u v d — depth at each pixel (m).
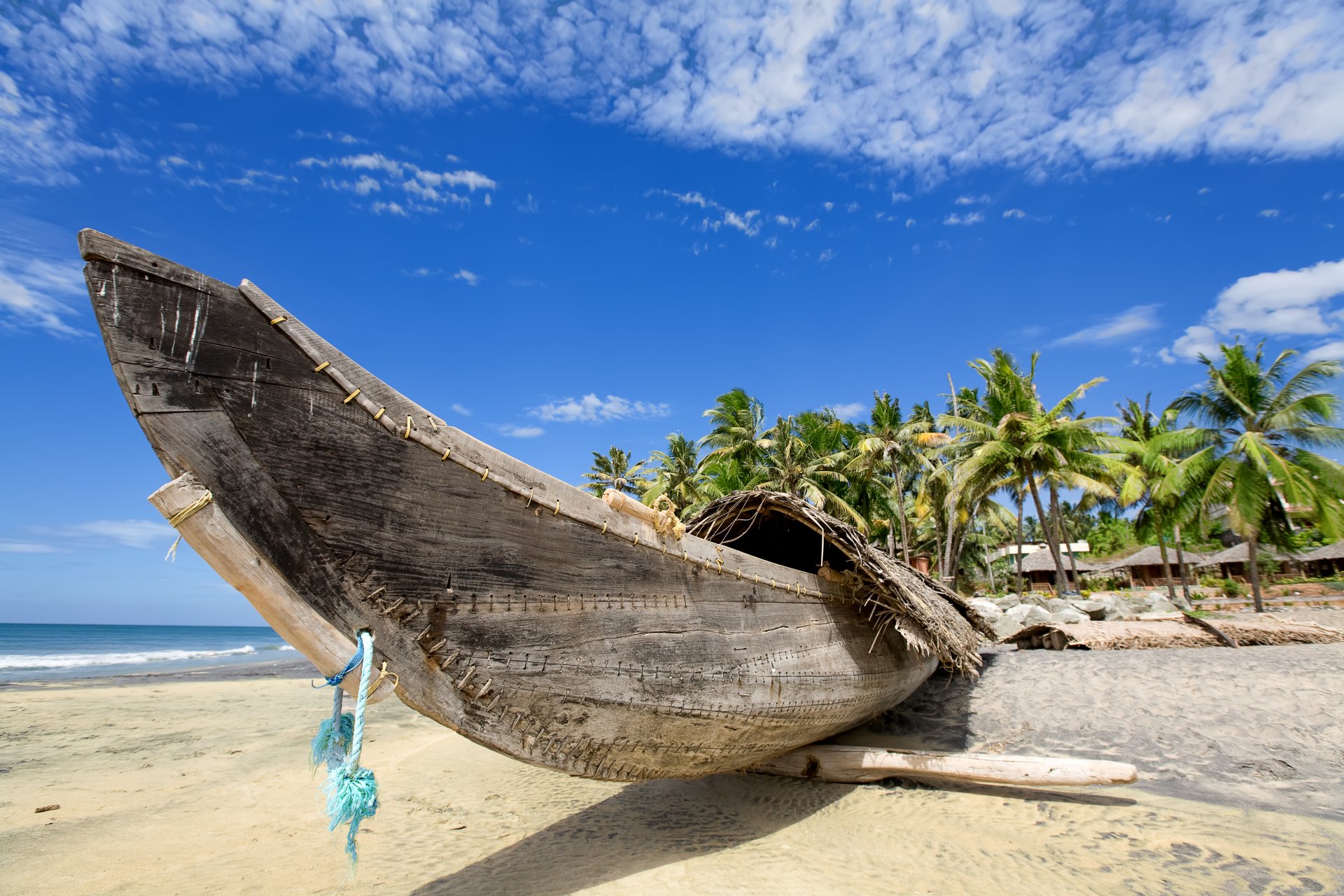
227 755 9.20
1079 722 7.32
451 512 3.41
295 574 2.96
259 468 2.90
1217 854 4.54
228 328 2.89
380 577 3.18
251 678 22.20
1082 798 5.78
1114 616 18.11
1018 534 30.02
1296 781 5.75
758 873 4.45
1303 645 9.77
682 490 29.33
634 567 4.17
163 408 2.69
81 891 4.66
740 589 4.91
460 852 5.22
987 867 4.47
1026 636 11.16
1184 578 25.91
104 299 2.61
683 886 4.25
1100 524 52.66
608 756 4.02
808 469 26.72
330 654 3.00
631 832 5.38
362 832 5.76
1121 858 4.55
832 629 5.85
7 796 7.15
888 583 5.84
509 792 6.96
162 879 4.84
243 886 4.70
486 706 3.48
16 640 62.94
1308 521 26.06
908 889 4.16
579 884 4.38
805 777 6.48
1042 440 22.78
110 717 12.62
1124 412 31.86
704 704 4.32
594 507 3.99
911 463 28.95
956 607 8.86
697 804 6.05
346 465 3.12
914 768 5.96
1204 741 6.58
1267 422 21.52
